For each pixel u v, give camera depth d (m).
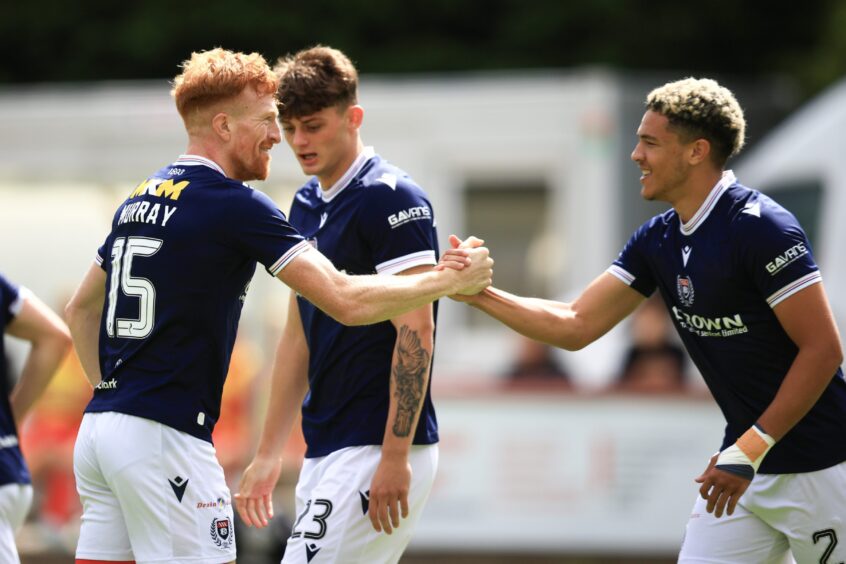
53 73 61.12
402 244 14.86
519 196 39.69
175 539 13.23
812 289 13.94
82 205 39.72
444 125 39.34
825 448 14.54
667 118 14.45
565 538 27.69
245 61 13.71
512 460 28.00
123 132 38.69
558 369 31.56
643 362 29.66
